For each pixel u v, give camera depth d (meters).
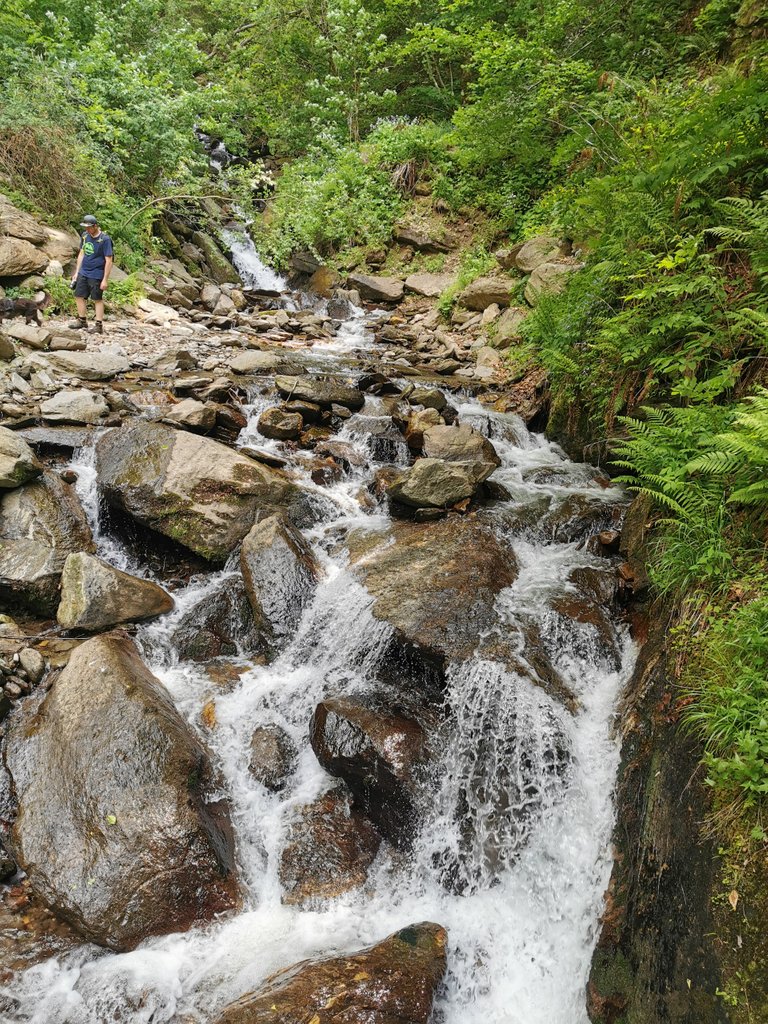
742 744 2.62
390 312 13.44
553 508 6.27
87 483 6.20
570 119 11.38
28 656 4.58
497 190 13.88
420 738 4.24
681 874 2.81
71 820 3.73
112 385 7.59
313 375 8.71
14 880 3.69
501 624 4.80
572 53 12.35
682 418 4.52
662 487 4.62
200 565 5.98
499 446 7.67
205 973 3.38
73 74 13.63
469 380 9.52
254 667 5.17
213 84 19.36
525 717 4.15
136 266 12.51
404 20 17.97
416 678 4.73
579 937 3.42
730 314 4.64
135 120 13.81
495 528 5.99
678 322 5.28
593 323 7.18
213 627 5.40
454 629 4.76
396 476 6.81
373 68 18.27
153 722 4.02
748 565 3.59
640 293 5.43
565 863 3.67
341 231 15.25
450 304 12.43
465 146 13.91
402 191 15.40
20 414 6.54
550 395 8.09
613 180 6.88
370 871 3.96
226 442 6.95
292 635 5.27
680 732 3.21
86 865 3.56
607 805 3.67
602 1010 3.01
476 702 4.32
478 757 4.16
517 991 3.42
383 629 4.84
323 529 6.23
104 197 12.53
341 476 6.94
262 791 4.34
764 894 2.40
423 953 3.36
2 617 5.00
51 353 7.86
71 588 5.12
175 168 15.20
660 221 5.95
